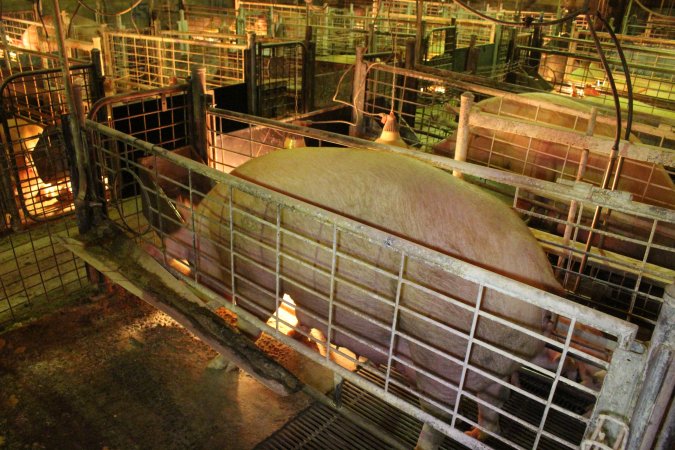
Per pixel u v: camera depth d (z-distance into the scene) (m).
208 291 3.24
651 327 3.98
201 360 3.64
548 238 4.16
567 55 9.38
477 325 2.46
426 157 3.35
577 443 3.13
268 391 3.40
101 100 4.16
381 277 2.63
